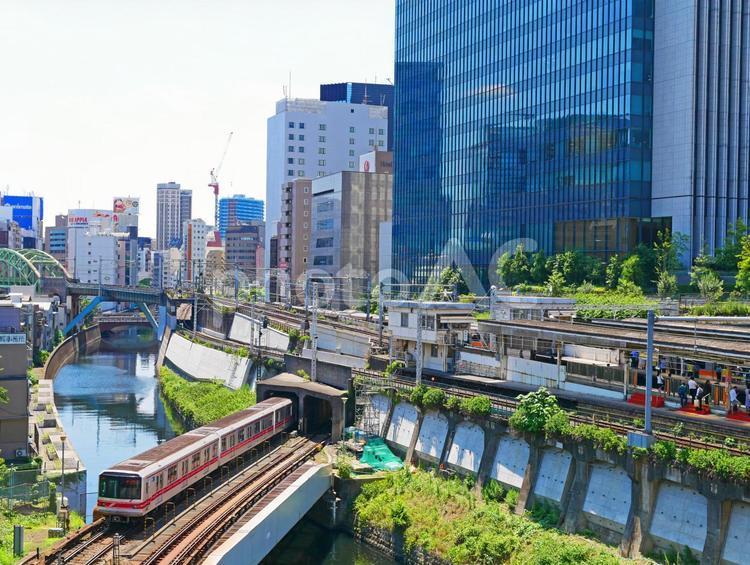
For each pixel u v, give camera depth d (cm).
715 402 6034
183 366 15925
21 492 6656
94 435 10831
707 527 4862
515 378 7794
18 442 7988
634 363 6719
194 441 6662
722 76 11725
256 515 5728
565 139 13650
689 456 4962
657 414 5831
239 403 10669
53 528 5794
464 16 16638
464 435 7100
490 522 5988
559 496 5919
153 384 15862
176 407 12462
